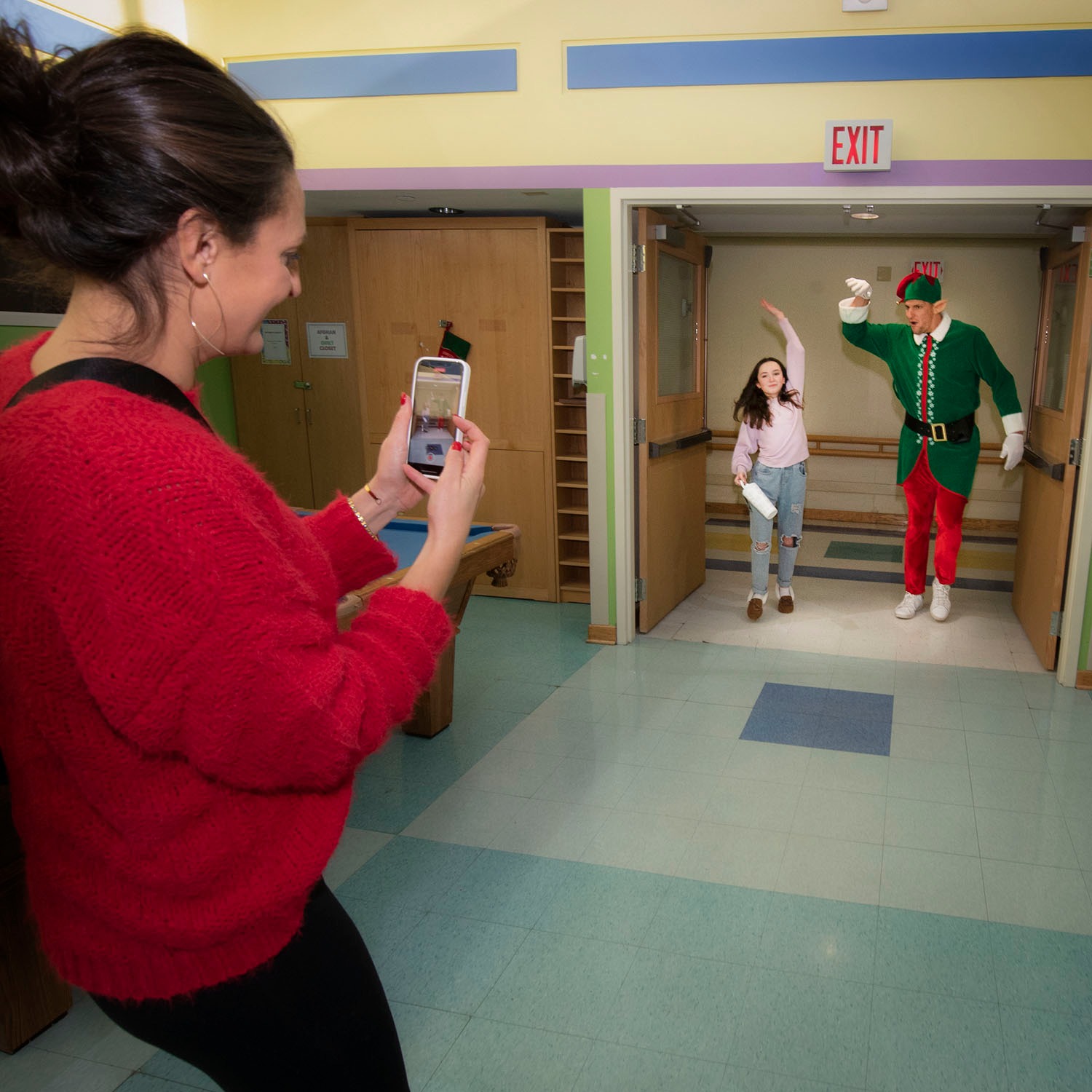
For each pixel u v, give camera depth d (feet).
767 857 9.14
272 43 14.32
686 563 17.99
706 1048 6.62
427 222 16.75
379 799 10.44
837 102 12.92
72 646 2.20
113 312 2.54
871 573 20.11
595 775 10.94
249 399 19.43
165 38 2.50
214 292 2.64
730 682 13.88
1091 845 9.28
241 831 2.61
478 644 15.74
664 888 8.64
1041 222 14.84
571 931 8.00
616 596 15.47
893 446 24.08
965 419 15.88
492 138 14.03
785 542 16.90
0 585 2.25
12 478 2.21
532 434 17.30
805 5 12.75
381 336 17.47
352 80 14.23
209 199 2.47
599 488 15.08
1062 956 7.58
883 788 10.52
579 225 17.44
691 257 16.97
